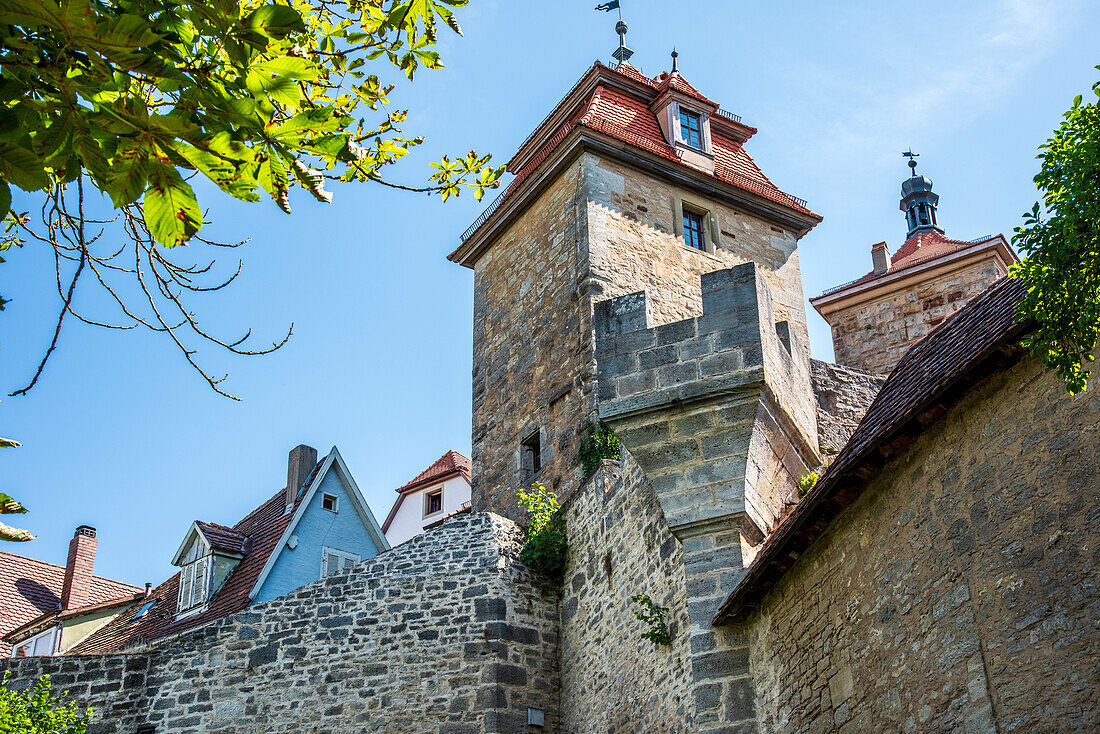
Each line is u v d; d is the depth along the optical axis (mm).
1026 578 8141
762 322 12961
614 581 15102
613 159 21984
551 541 16891
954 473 9023
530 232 22672
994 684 8203
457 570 16578
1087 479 7871
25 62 5266
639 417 12922
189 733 15773
